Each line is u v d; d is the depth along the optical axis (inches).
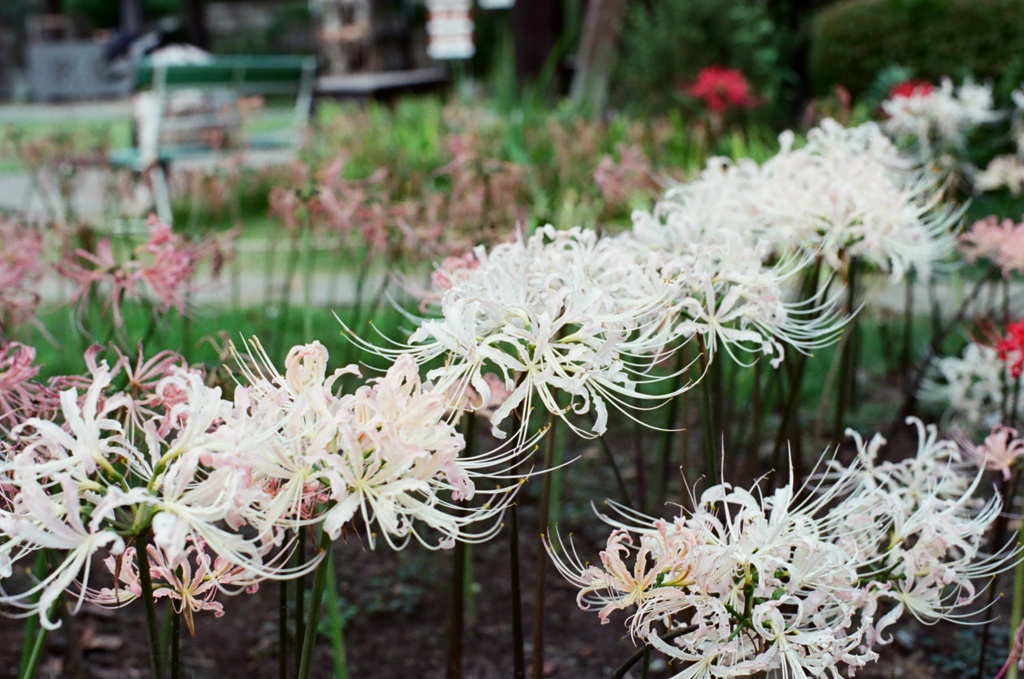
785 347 114.7
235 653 115.2
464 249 115.9
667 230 92.6
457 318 59.8
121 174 240.4
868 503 67.5
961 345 195.6
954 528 67.2
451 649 95.3
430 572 131.3
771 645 58.4
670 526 56.6
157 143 309.9
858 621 93.5
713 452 77.9
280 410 51.6
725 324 89.1
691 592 57.9
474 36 829.8
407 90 551.8
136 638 118.8
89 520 49.1
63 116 761.6
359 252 173.2
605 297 62.0
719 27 415.2
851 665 57.5
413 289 101.0
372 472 50.0
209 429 56.4
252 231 268.8
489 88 577.6
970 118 170.4
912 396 150.0
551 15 502.6
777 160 103.5
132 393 68.9
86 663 112.8
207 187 171.5
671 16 428.5
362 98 521.3
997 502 72.0
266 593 128.0
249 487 48.1
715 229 85.8
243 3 1236.5
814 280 104.4
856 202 93.7
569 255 75.1
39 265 111.3
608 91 446.6
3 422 75.6
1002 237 117.3
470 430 88.1
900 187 117.6
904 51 378.9
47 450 56.1
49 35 1058.1
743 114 363.6
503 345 81.7
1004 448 86.1
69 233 135.0
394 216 120.2
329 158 247.1
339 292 234.8
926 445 81.2
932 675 109.0
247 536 112.7
